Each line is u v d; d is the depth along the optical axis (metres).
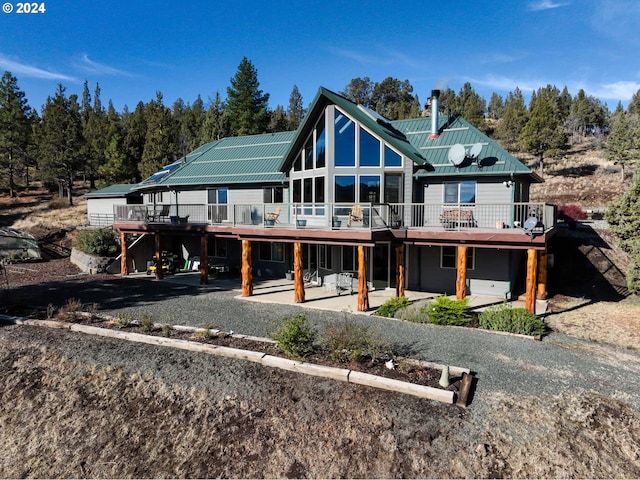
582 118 77.88
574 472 6.19
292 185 19.06
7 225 35.97
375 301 15.89
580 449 6.63
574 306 16.05
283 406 7.78
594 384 8.58
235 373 9.02
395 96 100.88
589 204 37.94
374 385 8.31
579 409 7.63
